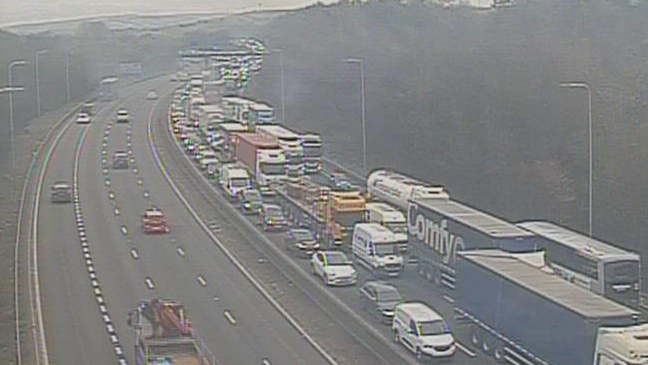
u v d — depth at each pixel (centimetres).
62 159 6209
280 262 3612
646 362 2020
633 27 5134
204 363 2216
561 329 2234
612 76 4700
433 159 5100
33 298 3094
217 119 6925
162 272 3441
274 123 6881
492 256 2714
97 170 5803
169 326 2397
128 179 5509
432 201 3484
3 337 2659
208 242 3966
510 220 4141
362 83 5881
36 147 6681
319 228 3909
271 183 4772
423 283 3294
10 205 4800
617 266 2852
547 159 4388
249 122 6762
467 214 3195
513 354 2416
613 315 2156
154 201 4872
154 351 2277
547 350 2278
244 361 2388
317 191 4184
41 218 4478
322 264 3334
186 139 6956
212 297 3081
